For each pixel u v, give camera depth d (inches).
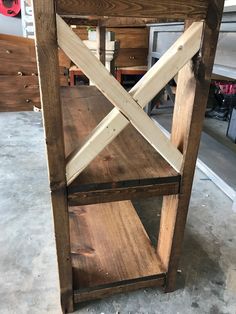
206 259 48.5
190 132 30.4
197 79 27.5
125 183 31.1
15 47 102.9
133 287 40.5
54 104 25.2
